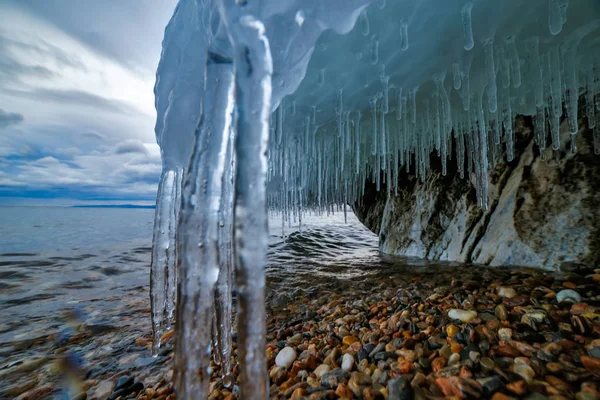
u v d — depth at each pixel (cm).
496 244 377
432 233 506
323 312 303
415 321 215
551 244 313
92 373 218
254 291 107
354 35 228
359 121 379
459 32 227
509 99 310
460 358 152
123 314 349
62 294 441
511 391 119
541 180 343
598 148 293
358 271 480
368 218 786
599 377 120
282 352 198
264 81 116
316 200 809
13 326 313
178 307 130
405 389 130
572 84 246
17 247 942
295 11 161
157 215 238
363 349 185
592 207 290
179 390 122
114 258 760
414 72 280
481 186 341
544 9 204
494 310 208
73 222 2034
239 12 117
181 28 241
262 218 111
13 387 204
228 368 175
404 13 209
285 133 416
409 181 600
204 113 147
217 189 142
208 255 137
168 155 239
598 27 220
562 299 209
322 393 144
